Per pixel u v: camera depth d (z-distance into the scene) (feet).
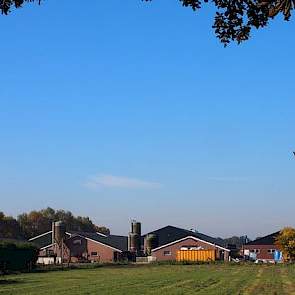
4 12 33.32
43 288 131.23
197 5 32.96
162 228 393.91
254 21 32.83
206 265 270.26
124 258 335.26
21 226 470.80
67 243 330.54
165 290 123.75
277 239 311.27
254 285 140.36
